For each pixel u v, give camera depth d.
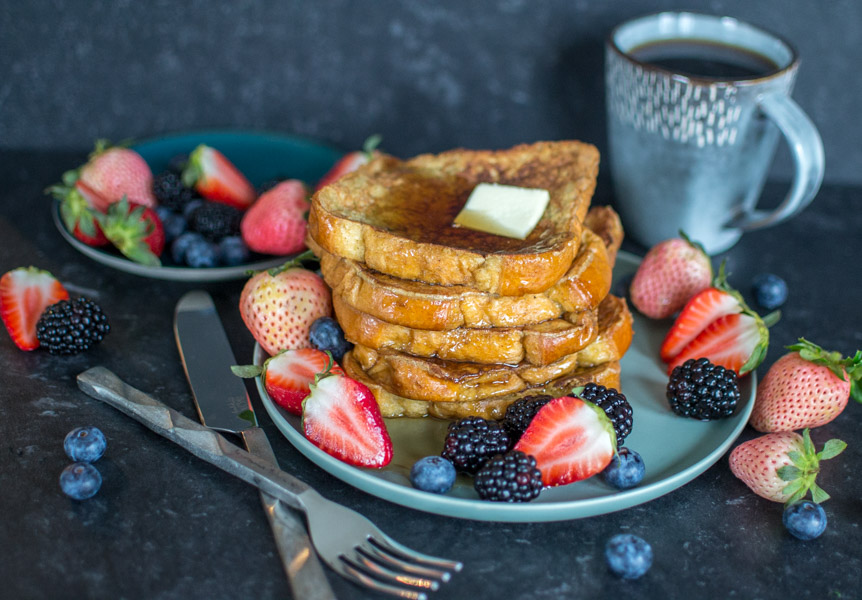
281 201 0.67
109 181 0.70
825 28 0.72
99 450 0.54
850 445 0.57
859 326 0.65
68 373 0.60
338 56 0.75
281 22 0.74
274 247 0.67
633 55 0.67
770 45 0.66
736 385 0.56
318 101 0.77
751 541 0.52
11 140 0.78
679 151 0.65
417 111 0.77
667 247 0.64
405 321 0.56
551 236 0.58
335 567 0.49
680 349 0.61
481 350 0.56
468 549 0.51
